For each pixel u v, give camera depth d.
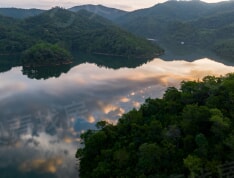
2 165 69.38
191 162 50.62
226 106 65.44
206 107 61.78
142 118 71.12
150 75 165.00
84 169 63.72
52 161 71.56
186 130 60.12
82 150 67.12
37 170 67.88
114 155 58.97
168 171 53.91
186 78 156.25
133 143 61.41
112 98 120.75
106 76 164.50
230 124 58.34
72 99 119.19
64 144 80.06
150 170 54.28
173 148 56.34
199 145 54.72
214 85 73.31
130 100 118.31
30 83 148.12
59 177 65.31
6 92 129.12
